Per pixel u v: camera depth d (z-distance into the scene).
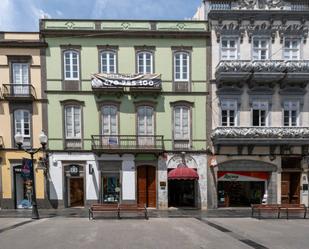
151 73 21.22
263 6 21.72
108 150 20.36
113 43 21.11
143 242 10.42
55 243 10.27
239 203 21.75
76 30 20.86
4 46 20.70
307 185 21.48
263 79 20.81
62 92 20.88
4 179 20.70
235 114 21.44
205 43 21.41
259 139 20.53
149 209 20.62
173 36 21.22
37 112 20.88
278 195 21.33
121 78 20.81
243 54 21.39
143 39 21.22
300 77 20.66
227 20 21.33
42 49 20.89
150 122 21.33
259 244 10.29
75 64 21.09
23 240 10.76
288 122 21.53
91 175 20.86
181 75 21.39
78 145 20.98
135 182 20.91
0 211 19.67
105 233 11.94
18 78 20.98
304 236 11.64
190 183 21.67
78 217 16.89
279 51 21.48
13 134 20.78
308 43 21.61
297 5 21.88
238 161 21.34
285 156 21.47
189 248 9.66
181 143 21.34
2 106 20.77
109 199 21.00
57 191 20.75
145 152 20.66
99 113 21.03
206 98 21.36
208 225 14.12
